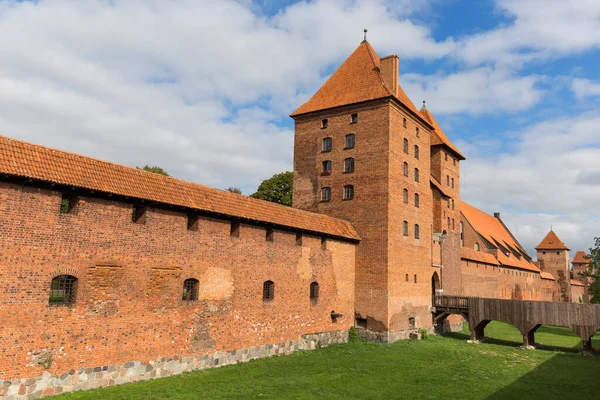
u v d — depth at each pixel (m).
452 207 43.62
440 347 30.45
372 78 35.44
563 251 100.25
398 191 33.50
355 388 19.33
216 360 22.05
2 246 14.89
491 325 46.62
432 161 42.69
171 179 21.53
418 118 37.50
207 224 22.08
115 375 17.86
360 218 33.12
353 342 30.84
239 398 17.06
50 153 17.05
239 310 23.41
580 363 26.92
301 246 27.97
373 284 31.78
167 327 19.91
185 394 17.06
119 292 18.20
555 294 99.12
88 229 17.33
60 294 16.52
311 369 22.66
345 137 35.09
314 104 37.41
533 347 32.19
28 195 15.69
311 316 28.41
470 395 18.70
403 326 32.75
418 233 36.12
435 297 38.00
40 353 15.62
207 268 21.88
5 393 14.67
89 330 17.09
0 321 14.69
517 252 76.81
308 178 36.41
